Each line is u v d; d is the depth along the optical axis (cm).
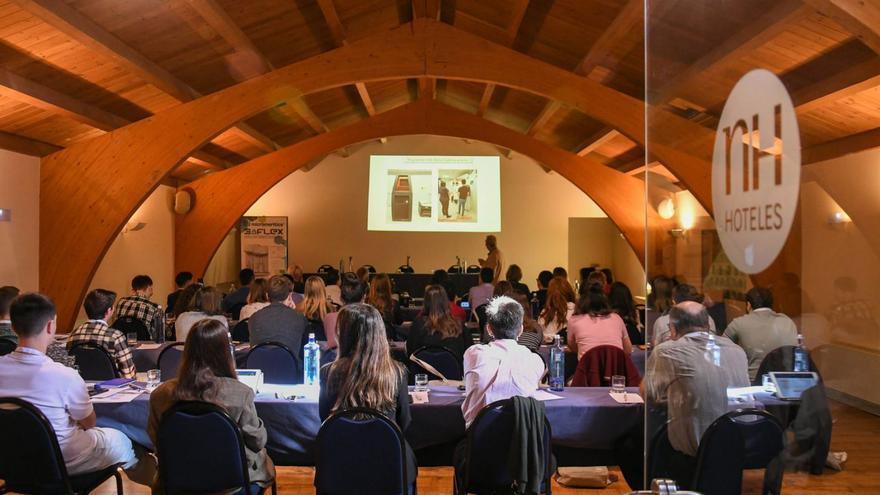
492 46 771
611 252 1498
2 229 657
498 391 291
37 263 720
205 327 263
